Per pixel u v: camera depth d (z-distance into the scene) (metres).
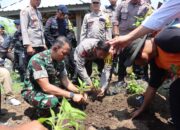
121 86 2.74
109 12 3.58
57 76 2.21
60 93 2.06
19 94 2.89
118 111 2.32
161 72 1.98
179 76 1.57
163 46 1.54
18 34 3.93
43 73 2.05
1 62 2.75
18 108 2.50
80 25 6.67
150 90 2.13
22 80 3.88
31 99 2.10
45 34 3.13
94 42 2.43
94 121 2.20
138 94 2.50
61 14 3.11
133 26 2.88
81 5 6.50
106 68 2.51
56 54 2.09
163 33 1.53
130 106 2.38
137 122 2.18
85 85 2.40
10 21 5.43
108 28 2.99
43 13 6.72
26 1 7.34
